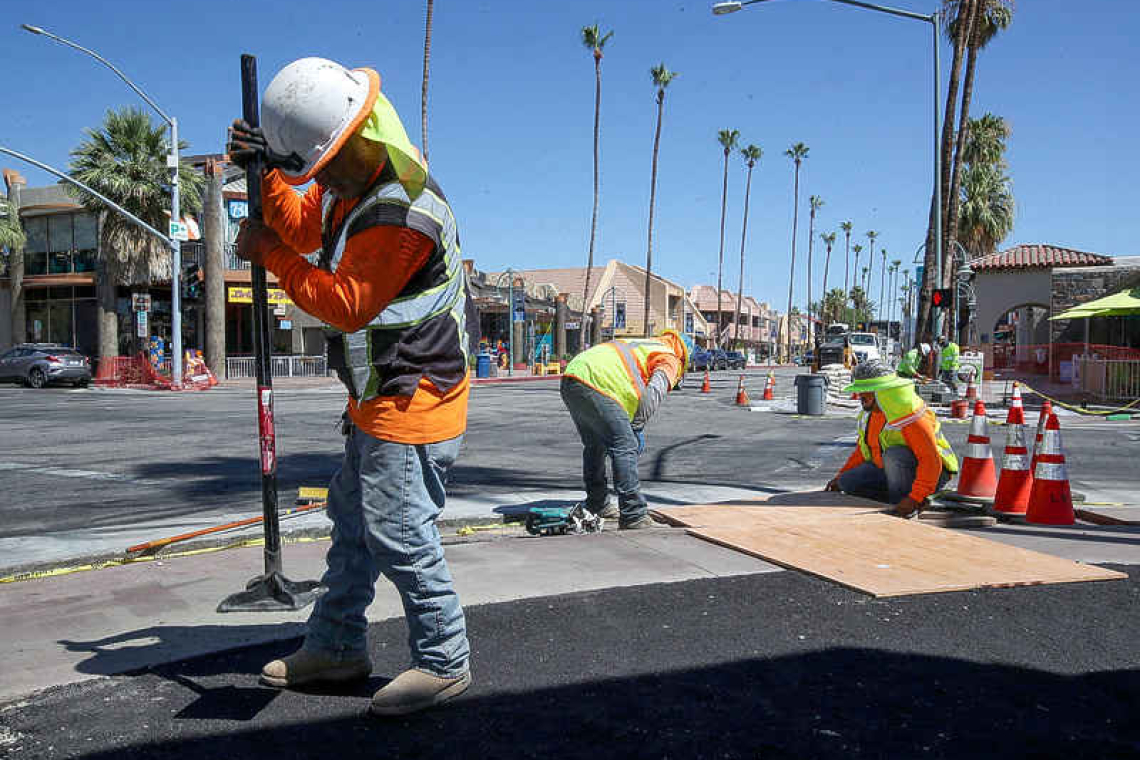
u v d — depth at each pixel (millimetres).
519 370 42344
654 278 65938
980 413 6445
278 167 2312
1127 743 2367
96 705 2598
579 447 10508
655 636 3217
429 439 2436
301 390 25672
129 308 33188
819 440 11531
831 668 2906
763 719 2508
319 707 2588
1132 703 2637
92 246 33406
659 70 51844
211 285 29984
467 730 2432
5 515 6199
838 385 21797
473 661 2953
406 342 2393
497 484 7590
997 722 2494
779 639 3193
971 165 40562
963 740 2379
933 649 3096
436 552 2512
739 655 3025
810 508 5727
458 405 2527
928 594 3756
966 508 5684
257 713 2541
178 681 2785
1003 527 5508
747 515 5441
